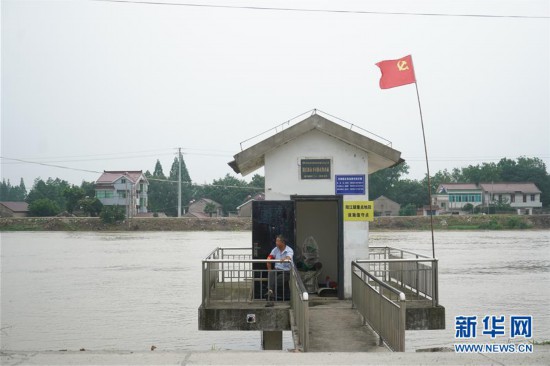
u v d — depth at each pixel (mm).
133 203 102250
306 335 9742
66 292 30703
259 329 12453
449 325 21750
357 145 14391
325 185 14625
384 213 101438
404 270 14195
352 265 13930
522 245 58969
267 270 13109
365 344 10859
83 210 94125
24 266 42594
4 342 19594
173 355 8781
